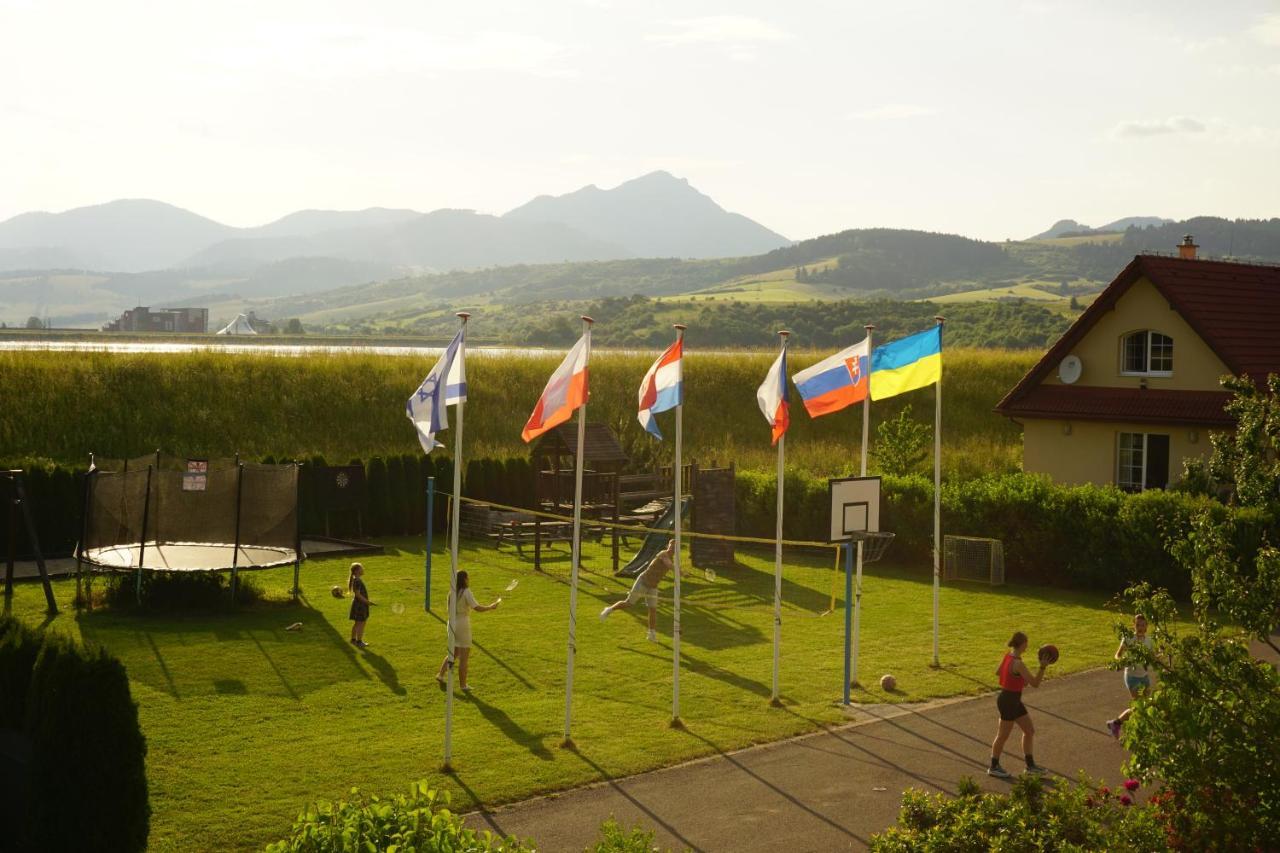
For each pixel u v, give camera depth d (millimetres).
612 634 22125
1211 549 10500
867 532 19531
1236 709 9344
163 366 46156
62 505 29641
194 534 26641
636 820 12688
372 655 19922
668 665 19719
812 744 15555
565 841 12031
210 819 12312
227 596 23734
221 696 17156
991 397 54094
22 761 11016
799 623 23438
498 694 17656
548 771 14180
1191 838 9148
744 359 56844
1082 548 27562
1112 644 21828
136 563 24094
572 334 149375
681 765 14578
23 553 28969
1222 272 36344
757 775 14266
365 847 7645
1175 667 9594
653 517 34000
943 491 30297
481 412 49375
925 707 17453
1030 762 14516
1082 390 36250
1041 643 21844
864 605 25391
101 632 21219
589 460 33656
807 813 13008
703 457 45281
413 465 35969
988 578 28312
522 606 24672
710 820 12742
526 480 38250
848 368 19547
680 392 16406
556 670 19203
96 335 119500
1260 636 10023
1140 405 34344
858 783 14047
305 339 126062
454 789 13469
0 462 29297
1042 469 36906
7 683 11391
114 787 10312
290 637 21156
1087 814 9508
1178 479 33406
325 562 29906
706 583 28031
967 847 9219
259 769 13961
